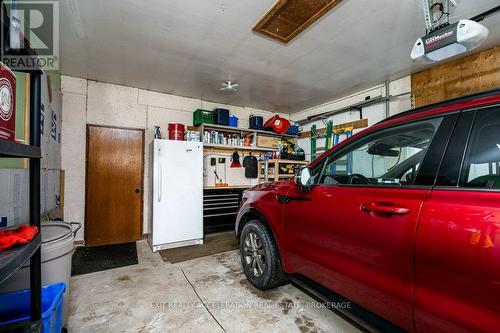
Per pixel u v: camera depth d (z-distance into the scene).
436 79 3.39
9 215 1.89
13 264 0.82
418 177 1.28
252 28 2.55
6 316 1.32
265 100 5.05
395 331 1.30
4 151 0.78
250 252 2.54
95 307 2.13
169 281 2.65
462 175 1.12
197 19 2.40
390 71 3.60
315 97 4.83
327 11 2.27
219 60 3.28
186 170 4.00
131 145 4.33
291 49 2.98
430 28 1.89
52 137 3.21
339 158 1.82
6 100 0.93
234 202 4.75
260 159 5.42
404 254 1.20
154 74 3.76
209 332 1.80
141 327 1.86
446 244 1.05
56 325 1.35
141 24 2.47
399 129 1.49
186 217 3.97
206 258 3.38
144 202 4.44
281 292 2.38
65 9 2.21
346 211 1.51
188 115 4.88
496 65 2.88
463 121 1.20
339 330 1.81
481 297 0.94
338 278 1.56
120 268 3.03
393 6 2.20
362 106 4.39
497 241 0.91
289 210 1.99
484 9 2.25
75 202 3.91
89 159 4.01
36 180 1.16
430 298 1.10
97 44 2.86
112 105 4.18
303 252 1.83
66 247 1.70
